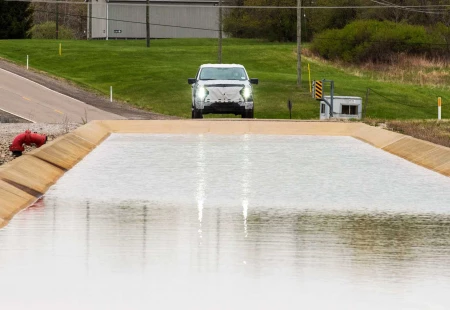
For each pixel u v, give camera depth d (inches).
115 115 4042.8
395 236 912.3
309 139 2030.0
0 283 703.7
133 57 6594.5
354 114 3858.3
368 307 646.5
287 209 1074.1
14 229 927.0
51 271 743.7
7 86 4702.3
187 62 6540.4
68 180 1316.4
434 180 1350.9
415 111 4808.1
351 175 1398.9
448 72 6220.5
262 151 1740.9
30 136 1717.5
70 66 6161.4
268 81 5462.6
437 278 731.4
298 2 5251.0
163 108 4603.8
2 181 1131.9
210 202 1121.4
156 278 725.9
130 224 961.5
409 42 6594.5
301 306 649.0
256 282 716.0
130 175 1371.8
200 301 660.7
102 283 707.4
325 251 836.0
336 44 6914.4
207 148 1786.4
